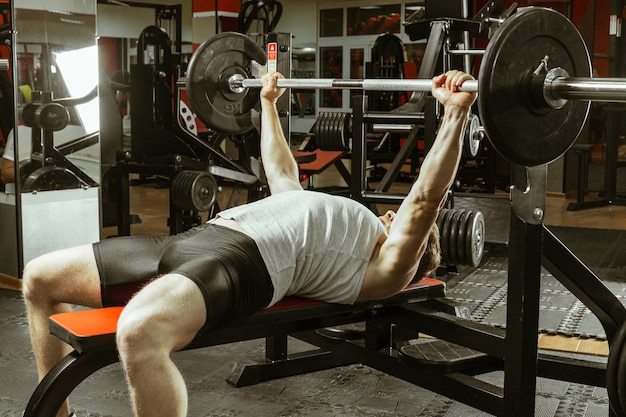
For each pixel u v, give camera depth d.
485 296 4.27
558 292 4.34
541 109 2.02
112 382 2.98
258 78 3.41
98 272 2.25
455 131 2.12
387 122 3.99
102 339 2.00
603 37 9.50
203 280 2.02
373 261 2.33
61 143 4.52
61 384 2.00
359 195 4.02
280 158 2.79
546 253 2.36
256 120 3.46
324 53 13.92
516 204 2.22
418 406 2.77
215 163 6.02
